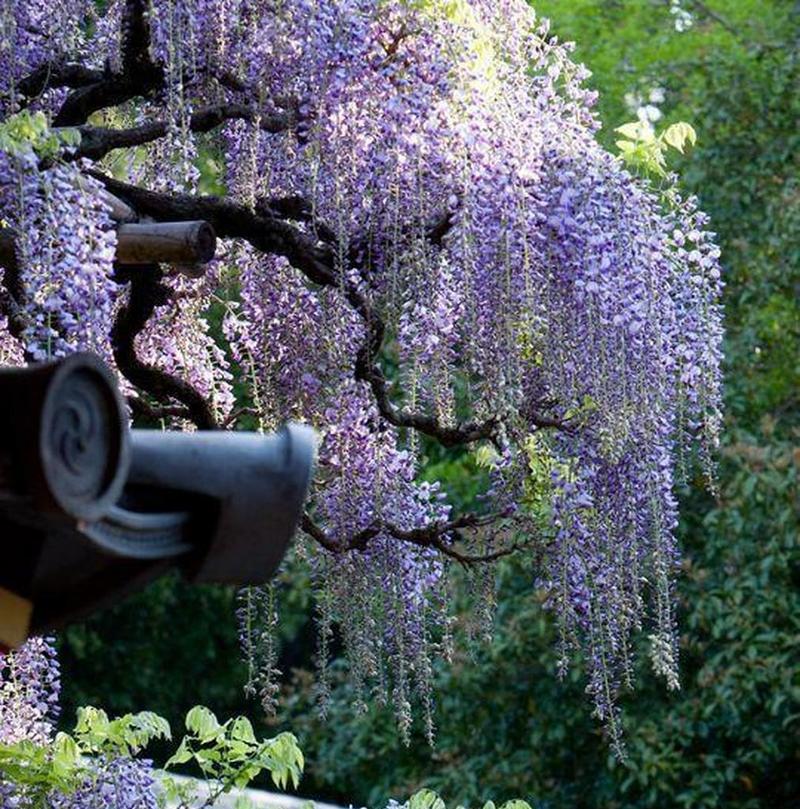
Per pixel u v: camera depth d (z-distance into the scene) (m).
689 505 13.59
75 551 2.93
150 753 20.58
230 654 20.86
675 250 7.87
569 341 6.36
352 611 7.08
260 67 6.46
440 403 6.88
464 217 6.23
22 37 6.73
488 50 6.59
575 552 6.88
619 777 13.46
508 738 14.21
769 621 13.08
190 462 2.82
